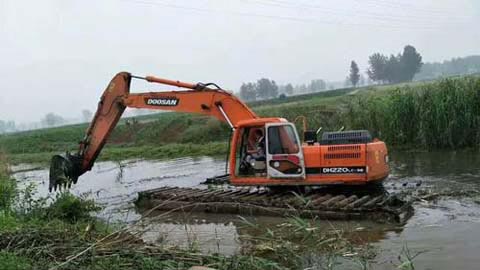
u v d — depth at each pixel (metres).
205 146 25.97
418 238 8.18
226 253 8.02
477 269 6.57
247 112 12.29
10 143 41.41
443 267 6.75
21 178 20.31
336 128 21.23
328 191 11.68
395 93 20.03
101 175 19.72
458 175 13.09
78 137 42.53
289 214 10.30
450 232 8.32
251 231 9.52
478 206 9.84
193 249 7.57
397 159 16.89
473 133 17.64
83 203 11.37
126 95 13.24
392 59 87.75
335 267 7.06
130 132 37.44
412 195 11.14
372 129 20.23
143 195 12.68
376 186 11.45
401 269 6.75
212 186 13.86
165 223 10.62
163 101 12.96
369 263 7.12
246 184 11.78
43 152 35.62
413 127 19.08
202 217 11.05
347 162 10.90
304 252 7.72
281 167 11.37
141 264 6.55
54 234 7.88
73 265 6.48
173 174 18.48
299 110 27.61
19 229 8.09
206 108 12.61
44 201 11.23
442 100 18.12
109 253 7.05
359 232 8.84
